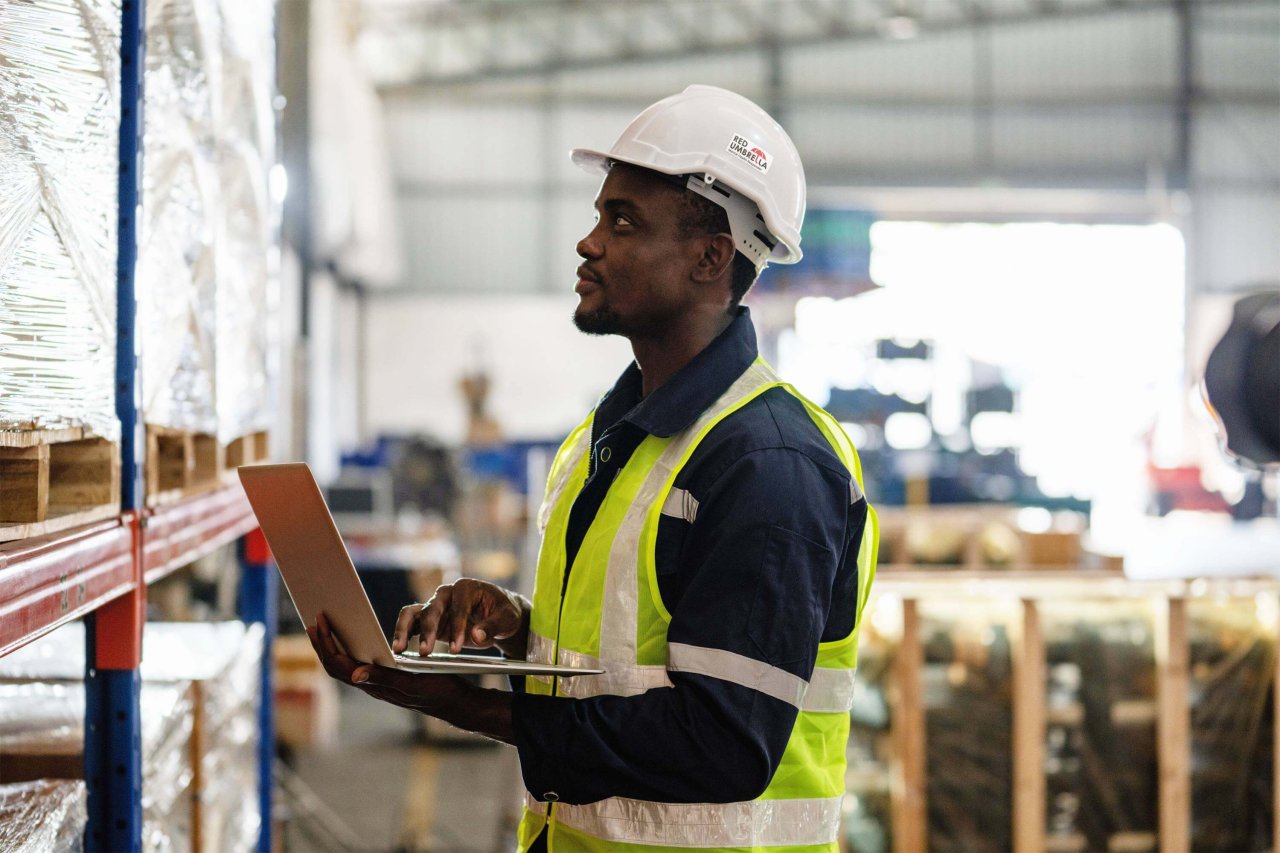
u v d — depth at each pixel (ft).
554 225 70.90
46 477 5.21
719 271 5.96
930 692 13.10
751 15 70.08
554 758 5.18
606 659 5.55
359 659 5.34
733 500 5.31
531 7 69.77
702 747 5.05
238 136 8.79
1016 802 12.94
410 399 70.54
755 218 6.02
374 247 55.42
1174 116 69.67
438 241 70.85
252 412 9.49
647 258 5.88
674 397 5.71
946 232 68.49
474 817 22.79
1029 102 69.67
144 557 6.57
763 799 5.62
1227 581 13.64
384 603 30.25
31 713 7.60
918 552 21.12
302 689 27.73
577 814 5.69
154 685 8.09
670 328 6.00
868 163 69.82
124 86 6.16
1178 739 13.02
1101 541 53.06
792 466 5.40
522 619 6.45
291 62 35.04
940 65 69.87
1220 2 69.46
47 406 5.15
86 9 5.61
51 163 5.19
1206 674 13.35
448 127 70.69
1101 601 13.33
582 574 5.73
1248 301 9.02
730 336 5.94
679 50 70.59
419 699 5.38
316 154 38.78
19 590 4.72
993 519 23.76
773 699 5.13
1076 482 68.74
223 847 9.06
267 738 11.23
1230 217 69.56
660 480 5.60
